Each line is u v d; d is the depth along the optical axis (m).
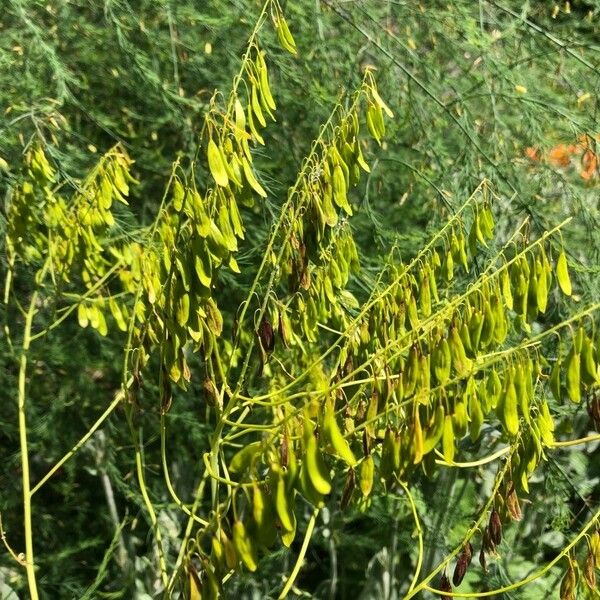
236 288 2.96
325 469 1.11
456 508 2.74
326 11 3.17
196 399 3.03
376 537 2.92
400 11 3.14
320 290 1.55
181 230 1.41
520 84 2.93
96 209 1.86
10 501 2.97
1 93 2.70
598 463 2.97
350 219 3.09
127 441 3.09
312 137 3.18
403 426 1.30
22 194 1.93
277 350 1.96
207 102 3.11
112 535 2.89
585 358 1.22
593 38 3.34
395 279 1.60
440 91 3.03
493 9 3.22
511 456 1.35
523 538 2.92
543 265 1.33
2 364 2.95
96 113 3.02
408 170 3.19
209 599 1.21
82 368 3.04
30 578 1.70
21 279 2.99
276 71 3.13
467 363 1.29
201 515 2.85
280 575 2.63
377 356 1.34
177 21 2.90
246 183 1.38
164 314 1.44
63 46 3.12
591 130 2.83
